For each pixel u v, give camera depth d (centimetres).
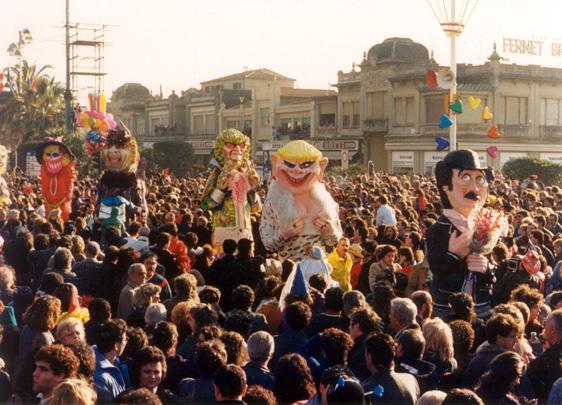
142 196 2411
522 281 1256
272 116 7988
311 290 1134
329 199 1769
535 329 988
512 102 6319
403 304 906
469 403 600
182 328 948
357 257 1516
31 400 799
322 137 7294
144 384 728
